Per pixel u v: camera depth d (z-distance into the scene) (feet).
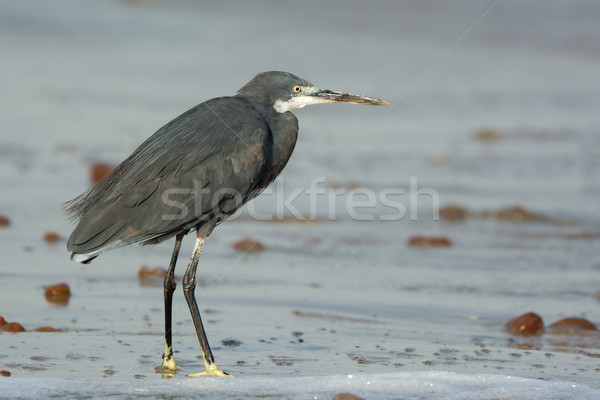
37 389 24.76
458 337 32.24
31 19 105.60
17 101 72.84
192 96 77.66
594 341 32.14
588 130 71.51
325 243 46.01
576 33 112.06
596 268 42.16
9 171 55.42
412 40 107.86
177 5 125.29
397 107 78.79
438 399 24.88
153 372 27.32
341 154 63.26
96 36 101.50
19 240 43.57
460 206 51.75
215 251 44.01
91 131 65.26
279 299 36.45
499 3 125.29
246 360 28.89
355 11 124.26
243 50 97.30
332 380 26.27
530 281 39.96
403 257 43.75
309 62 92.43
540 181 57.98
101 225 27.94
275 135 31.24
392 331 32.73
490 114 76.59
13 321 31.94
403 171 59.31
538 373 28.09
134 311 34.01
